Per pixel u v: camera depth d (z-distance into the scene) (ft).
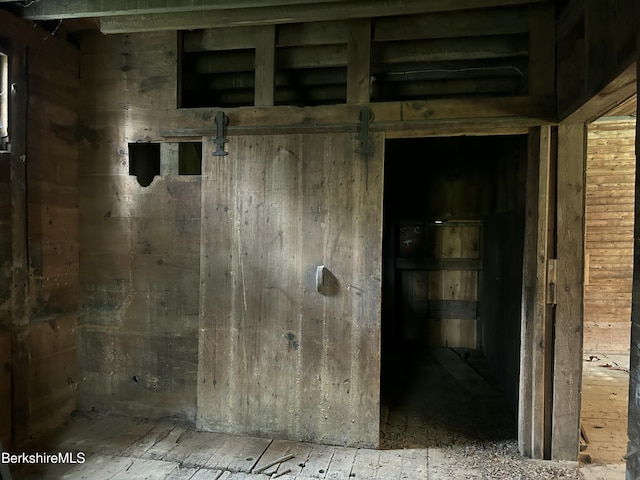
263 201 8.58
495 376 12.23
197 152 11.42
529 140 7.82
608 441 8.66
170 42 8.89
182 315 9.18
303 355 8.48
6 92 7.78
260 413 8.65
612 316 15.10
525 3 7.25
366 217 8.23
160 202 9.21
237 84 9.79
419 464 7.65
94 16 7.79
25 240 8.16
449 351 14.51
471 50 8.31
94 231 9.50
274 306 8.57
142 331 9.35
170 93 8.91
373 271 8.23
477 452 8.06
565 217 7.57
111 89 9.23
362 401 8.30
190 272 9.13
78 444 8.27
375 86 9.96
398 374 12.39
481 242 14.53
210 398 8.83
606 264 14.85
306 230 8.44
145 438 8.52
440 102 7.95
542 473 7.34
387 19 8.16
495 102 7.77
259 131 8.52
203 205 8.79
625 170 13.70
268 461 7.73
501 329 11.58
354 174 8.26
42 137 8.52
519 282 9.59
